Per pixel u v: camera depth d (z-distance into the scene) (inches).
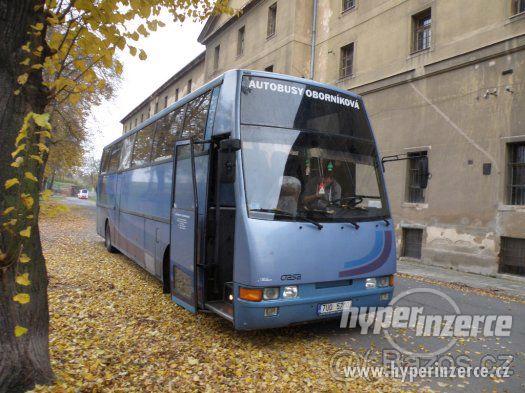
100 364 170.6
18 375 128.9
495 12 496.1
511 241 471.5
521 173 473.7
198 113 265.4
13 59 126.2
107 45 139.5
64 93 145.9
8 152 124.6
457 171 526.3
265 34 946.7
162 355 189.6
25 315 131.4
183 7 197.9
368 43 681.0
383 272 227.5
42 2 131.0
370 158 243.0
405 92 605.0
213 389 157.5
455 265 519.8
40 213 105.4
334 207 219.5
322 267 205.8
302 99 231.1
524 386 176.1
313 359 194.1
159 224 317.4
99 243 613.6
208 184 232.1
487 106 498.9
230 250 223.8
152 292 317.4
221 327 236.4
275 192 206.4
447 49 546.6
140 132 406.3
